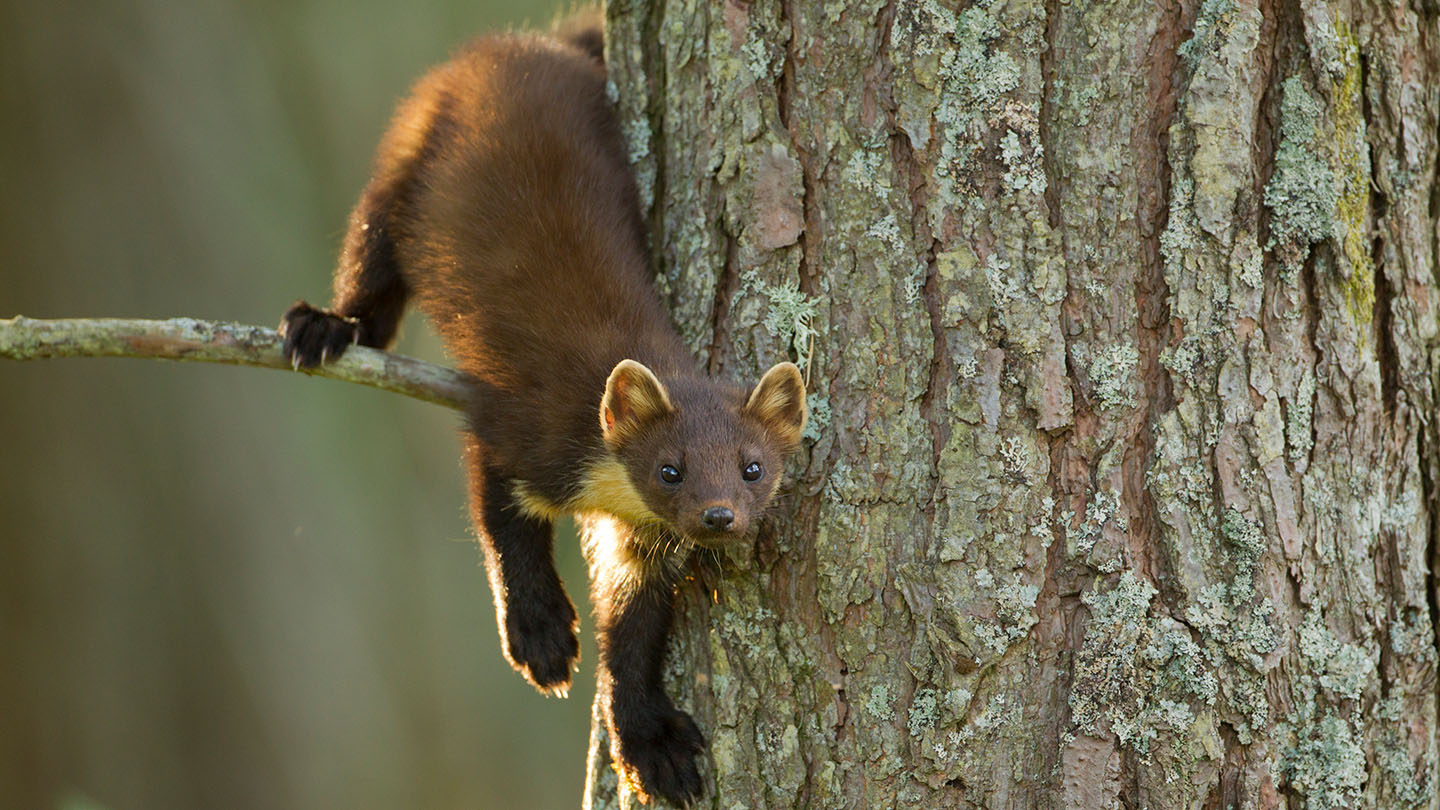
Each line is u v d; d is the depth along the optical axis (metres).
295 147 22.91
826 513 9.61
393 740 22.56
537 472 11.41
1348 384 9.39
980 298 9.32
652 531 10.51
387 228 13.72
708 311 10.42
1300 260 9.30
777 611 9.80
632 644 10.54
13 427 20.02
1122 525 9.19
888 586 9.41
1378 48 9.48
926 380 9.45
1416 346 9.67
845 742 9.48
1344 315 9.39
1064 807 9.14
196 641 21.00
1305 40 9.23
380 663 22.53
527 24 16.38
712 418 10.12
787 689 9.70
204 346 11.02
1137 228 9.27
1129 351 9.27
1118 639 9.13
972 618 9.20
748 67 9.95
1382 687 9.52
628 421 10.64
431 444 24.52
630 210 11.62
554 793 23.98
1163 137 9.27
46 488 20.17
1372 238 9.58
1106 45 9.25
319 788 21.58
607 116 12.01
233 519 21.23
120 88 20.48
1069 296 9.30
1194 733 9.06
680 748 10.24
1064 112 9.32
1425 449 9.77
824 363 9.73
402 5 24.25
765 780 9.71
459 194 12.70
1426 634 9.64
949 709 9.22
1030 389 9.25
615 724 10.56
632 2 11.23
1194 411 9.19
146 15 20.81
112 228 20.33
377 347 14.16
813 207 9.79
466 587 24.25
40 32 19.81
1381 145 9.56
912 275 9.49
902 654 9.37
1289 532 9.19
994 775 9.22
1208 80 9.13
